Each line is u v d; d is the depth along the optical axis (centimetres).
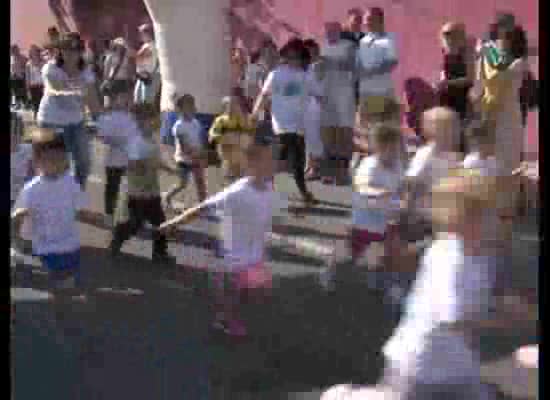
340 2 1303
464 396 374
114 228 716
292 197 870
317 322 548
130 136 695
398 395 383
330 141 954
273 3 1372
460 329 372
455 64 779
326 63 940
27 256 675
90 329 534
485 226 376
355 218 590
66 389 461
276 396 456
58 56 803
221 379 477
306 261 652
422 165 547
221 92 1096
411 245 566
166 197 820
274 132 854
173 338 523
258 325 533
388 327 528
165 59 1108
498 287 529
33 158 596
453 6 1120
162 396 459
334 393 448
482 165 557
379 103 665
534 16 985
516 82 713
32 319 551
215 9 1091
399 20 1194
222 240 557
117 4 1814
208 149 822
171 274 642
